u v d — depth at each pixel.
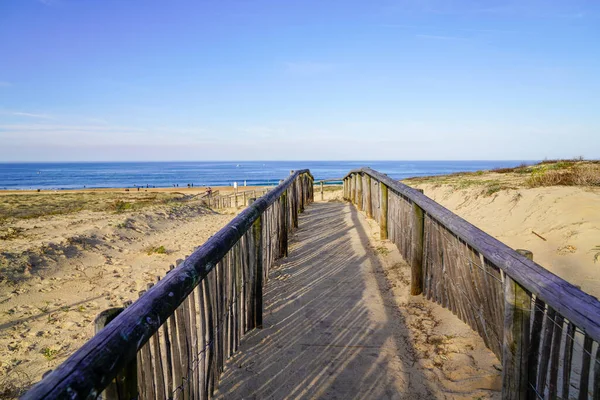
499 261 2.31
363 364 3.11
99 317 1.51
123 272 6.93
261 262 3.76
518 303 2.17
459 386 2.76
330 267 5.61
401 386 2.82
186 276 1.93
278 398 2.72
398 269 5.34
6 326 4.53
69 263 7.19
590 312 1.52
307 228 8.59
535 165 17.86
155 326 1.51
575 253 5.45
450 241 3.68
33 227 10.18
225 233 2.75
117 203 18.61
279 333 3.67
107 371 1.17
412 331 3.59
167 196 29.14
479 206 9.86
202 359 2.54
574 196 7.70
